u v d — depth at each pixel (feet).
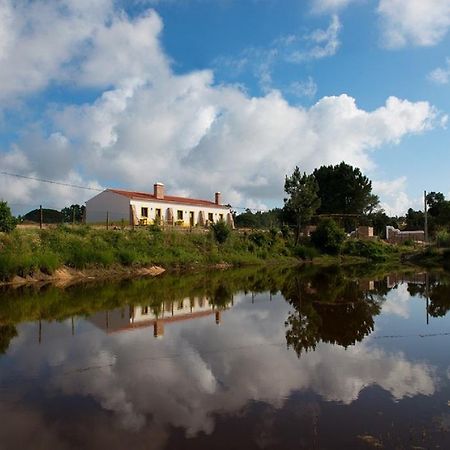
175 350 36.52
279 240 180.34
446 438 20.15
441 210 275.18
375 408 23.76
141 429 21.57
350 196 262.88
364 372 30.27
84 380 28.91
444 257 167.94
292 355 34.73
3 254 87.66
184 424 22.00
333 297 68.85
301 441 19.98
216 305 60.64
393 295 71.26
